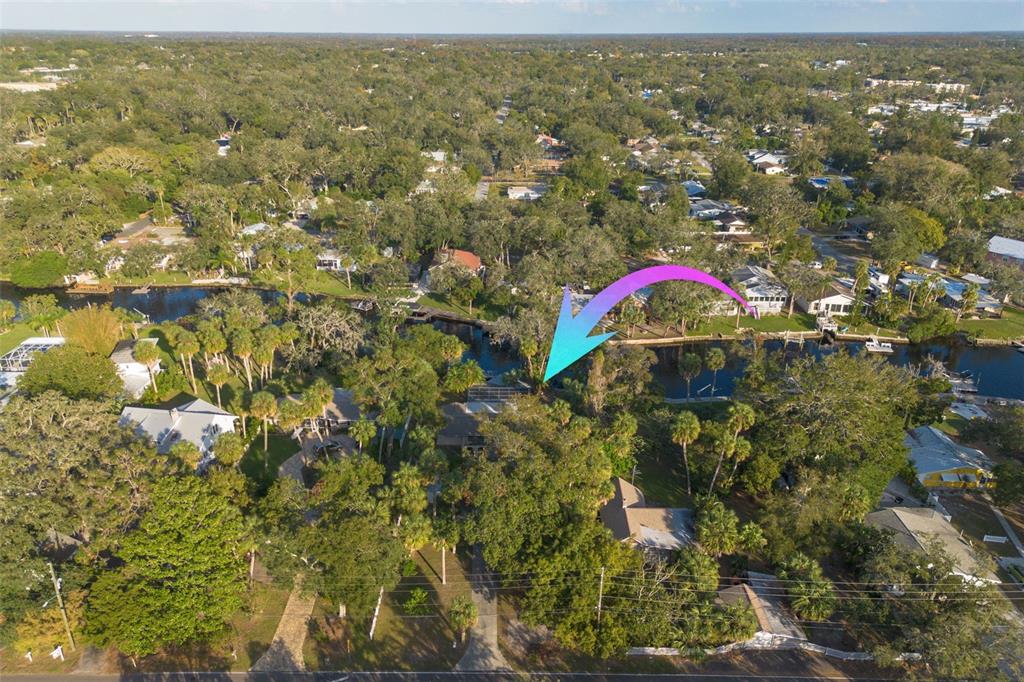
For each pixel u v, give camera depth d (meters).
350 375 80.56
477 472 57.12
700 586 52.91
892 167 172.75
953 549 58.75
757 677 50.09
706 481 67.94
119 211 147.00
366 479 60.12
